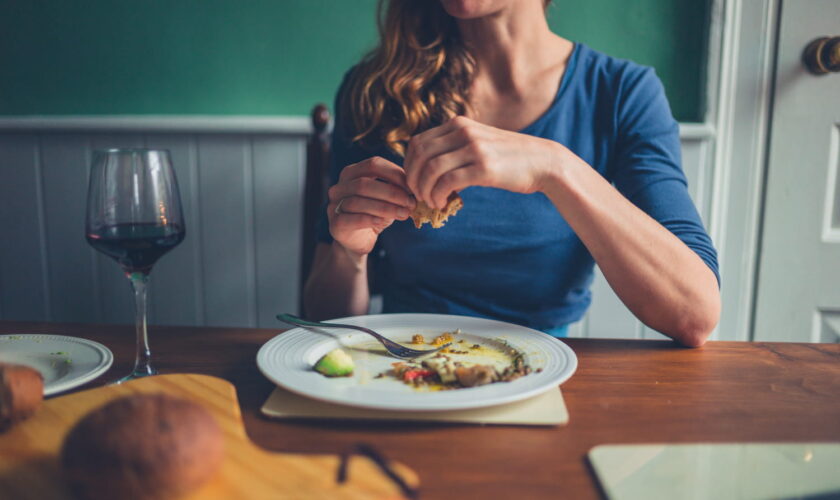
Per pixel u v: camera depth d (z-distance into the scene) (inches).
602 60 47.4
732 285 70.6
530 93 46.4
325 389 22.8
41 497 16.1
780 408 24.0
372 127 46.5
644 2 65.4
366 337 30.4
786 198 68.6
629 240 32.3
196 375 24.1
